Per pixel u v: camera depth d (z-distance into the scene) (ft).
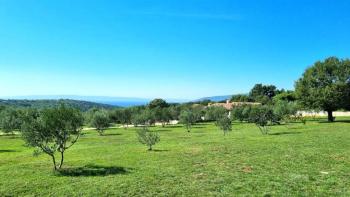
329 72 297.33
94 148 153.69
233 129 255.29
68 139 94.43
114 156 120.26
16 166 99.55
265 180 74.74
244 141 153.99
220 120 206.90
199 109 434.30
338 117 347.77
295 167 88.38
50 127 90.27
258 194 64.13
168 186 71.26
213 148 131.75
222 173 83.20
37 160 117.60
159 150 134.72
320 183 71.15
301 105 305.73
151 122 351.25
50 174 85.97
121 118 368.89
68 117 92.79
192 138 191.31
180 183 73.82
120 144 173.17
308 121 302.25
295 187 68.39
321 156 103.40
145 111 364.79
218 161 100.89
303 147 124.57
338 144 129.90
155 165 97.09
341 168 85.66
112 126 377.91
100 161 107.76
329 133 176.45
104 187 70.79
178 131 262.88
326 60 302.04
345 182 71.51
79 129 97.09
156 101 564.30
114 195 65.36
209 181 75.05
